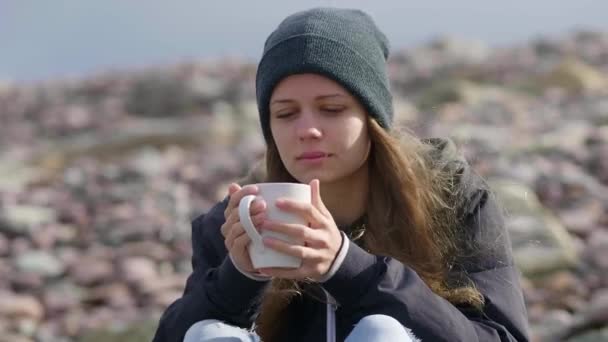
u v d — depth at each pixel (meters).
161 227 9.20
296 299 3.59
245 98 18.06
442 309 3.22
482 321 3.39
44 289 8.09
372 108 3.51
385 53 3.72
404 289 3.22
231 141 14.16
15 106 20.23
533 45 21.42
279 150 3.54
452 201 3.61
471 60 21.06
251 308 3.43
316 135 3.43
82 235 9.48
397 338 3.10
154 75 20.06
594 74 16.53
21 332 7.07
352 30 3.51
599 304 5.56
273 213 3.20
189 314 3.38
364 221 3.65
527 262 7.03
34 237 9.36
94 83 20.88
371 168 3.64
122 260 8.39
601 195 9.08
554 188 9.12
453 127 11.71
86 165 13.38
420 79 19.17
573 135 11.49
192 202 10.35
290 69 3.44
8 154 15.20
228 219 3.27
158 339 3.50
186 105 18.19
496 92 15.73
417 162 3.62
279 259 3.19
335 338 3.43
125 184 11.32
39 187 11.84
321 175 3.47
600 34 21.70
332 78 3.44
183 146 14.10
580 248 7.53
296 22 3.51
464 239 3.57
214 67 20.77
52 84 22.03
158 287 7.80
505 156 10.34
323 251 3.20
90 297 7.71
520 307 3.49
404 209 3.56
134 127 15.47
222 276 3.32
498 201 3.72
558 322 6.04
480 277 3.50
